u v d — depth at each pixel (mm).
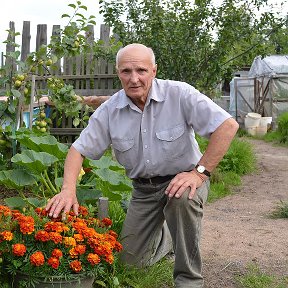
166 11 10383
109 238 3451
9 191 5586
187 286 3512
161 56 10297
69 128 9258
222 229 5586
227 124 3402
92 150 3713
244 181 9164
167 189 3367
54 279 3182
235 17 10164
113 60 10258
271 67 20781
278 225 5840
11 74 6211
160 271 3895
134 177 3748
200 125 3467
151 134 3545
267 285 3971
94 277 3395
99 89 10570
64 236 3287
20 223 3191
